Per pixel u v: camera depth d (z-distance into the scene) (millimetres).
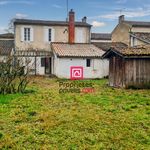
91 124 13117
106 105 17922
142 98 20625
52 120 13820
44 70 43844
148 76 28000
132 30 49812
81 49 43125
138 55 27375
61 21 48875
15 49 43719
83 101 19391
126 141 10828
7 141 10688
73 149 10008
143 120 13859
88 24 48781
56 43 45188
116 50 28391
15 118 14227
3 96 21078
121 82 28156
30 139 11008
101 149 10016
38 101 19328
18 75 23688
